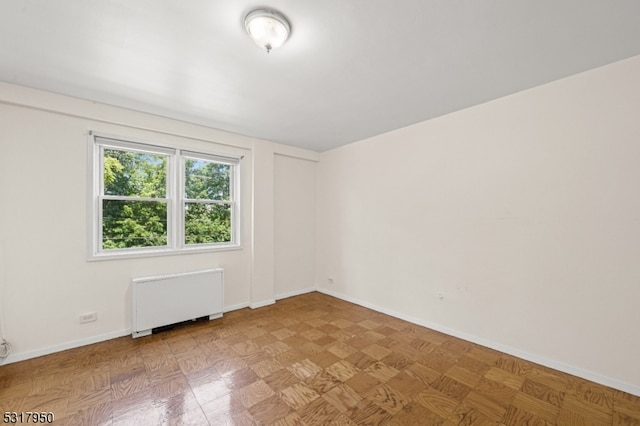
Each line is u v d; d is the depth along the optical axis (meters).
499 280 2.59
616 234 2.01
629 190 1.96
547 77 2.21
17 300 2.35
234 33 1.65
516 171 2.48
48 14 1.48
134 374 2.17
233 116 3.03
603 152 2.06
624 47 1.81
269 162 4.01
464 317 2.84
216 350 2.58
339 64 2.00
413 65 2.02
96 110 2.65
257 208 3.87
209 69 2.07
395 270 3.50
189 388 2.00
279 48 1.80
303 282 4.57
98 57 1.91
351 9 1.45
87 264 2.66
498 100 2.59
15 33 1.64
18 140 2.35
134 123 2.86
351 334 2.95
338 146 4.30
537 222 2.37
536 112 2.37
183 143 3.26
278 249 4.24
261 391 1.98
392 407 1.82
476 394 1.95
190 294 3.14
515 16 1.51
